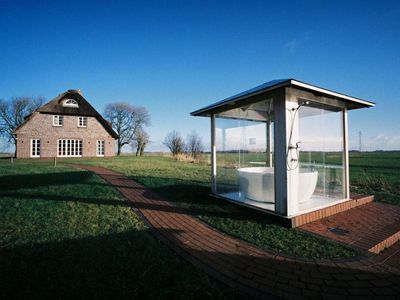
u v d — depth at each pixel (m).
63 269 2.75
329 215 4.93
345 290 2.42
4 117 37.81
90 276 2.62
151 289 2.39
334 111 5.70
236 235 3.80
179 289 2.40
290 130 4.52
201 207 5.52
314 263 2.93
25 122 23.36
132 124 42.91
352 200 5.62
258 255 3.14
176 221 4.55
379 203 5.99
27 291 2.35
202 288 2.42
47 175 10.67
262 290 2.40
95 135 26.53
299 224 4.31
